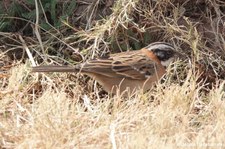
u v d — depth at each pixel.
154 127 10.15
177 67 12.80
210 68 13.01
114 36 13.06
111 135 9.74
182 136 9.90
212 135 10.09
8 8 13.53
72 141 9.66
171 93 11.20
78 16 13.52
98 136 9.91
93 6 13.51
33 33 13.32
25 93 11.80
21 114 10.80
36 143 9.55
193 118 11.00
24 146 9.49
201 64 12.97
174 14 13.25
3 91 11.67
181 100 11.14
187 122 10.48
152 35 13.34
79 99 12.02
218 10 13.48
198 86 12.25
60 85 12.21
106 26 13.04
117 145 9.67
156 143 9.49
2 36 13.23
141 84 12.26
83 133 10.03
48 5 13.41
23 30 13.51
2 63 12.66
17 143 9.74
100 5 13.59
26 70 12.25
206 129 10.30
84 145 9.69
